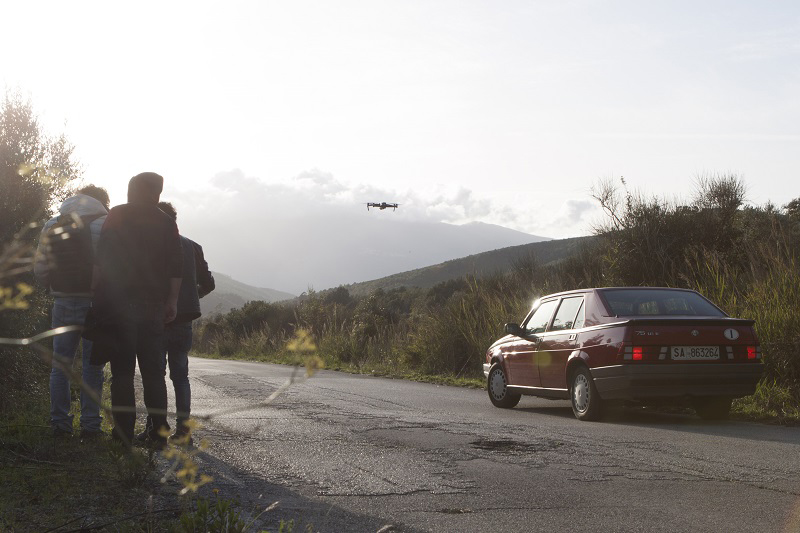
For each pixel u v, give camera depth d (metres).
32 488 4.93
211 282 8.06
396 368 20.36
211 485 5.39
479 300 19.12
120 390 6.34
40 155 8.36
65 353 6.91
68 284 6.86
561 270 17.77
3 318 7.74
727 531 4.34
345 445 7.25
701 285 13.73
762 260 13.14
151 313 6.45
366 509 4.85
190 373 18.31
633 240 15.50
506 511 4.81
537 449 7.09
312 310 30.67
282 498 5.12
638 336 9.24
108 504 4.62
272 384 14.77
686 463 6.41
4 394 7.96
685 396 9.23
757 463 6.40
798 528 4.41
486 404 11.98
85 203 7.08
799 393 10.36
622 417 10.03
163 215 6.64
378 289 29.52
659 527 4.43
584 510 4.83
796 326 11.02
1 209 7.32
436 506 4.93
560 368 10.24
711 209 15.75
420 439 7.66
